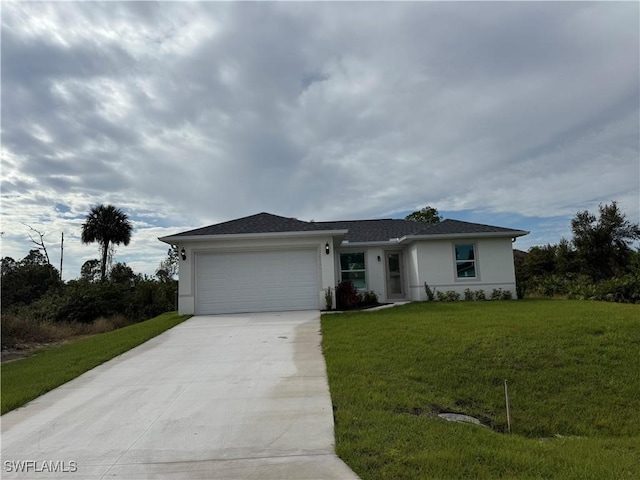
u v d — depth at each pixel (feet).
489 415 18.90
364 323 36.40
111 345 34.35
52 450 15.15
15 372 28.30
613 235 93.35
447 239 58.34
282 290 49.83
